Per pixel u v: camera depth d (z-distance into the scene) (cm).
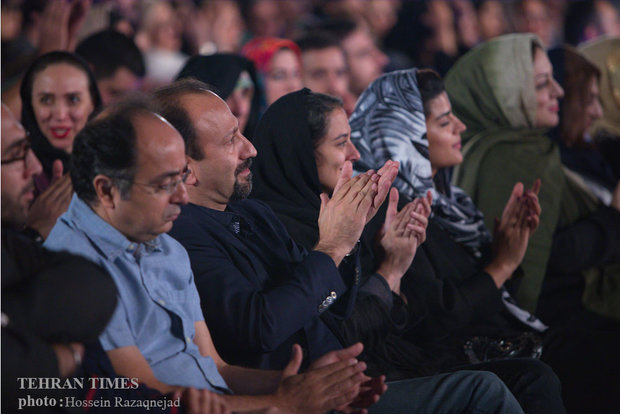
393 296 497
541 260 633
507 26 921
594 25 874
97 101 577
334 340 429
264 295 380
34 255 310
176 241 371
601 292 643
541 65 677
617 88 722
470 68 681
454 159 589
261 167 496
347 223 414
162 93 417
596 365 561
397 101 575
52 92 554
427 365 503
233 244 409
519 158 662
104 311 290
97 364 314
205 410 314
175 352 345
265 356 398
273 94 784
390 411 403
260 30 969
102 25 828
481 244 591
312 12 981
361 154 575
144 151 324
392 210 496
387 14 942
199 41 929
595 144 722
